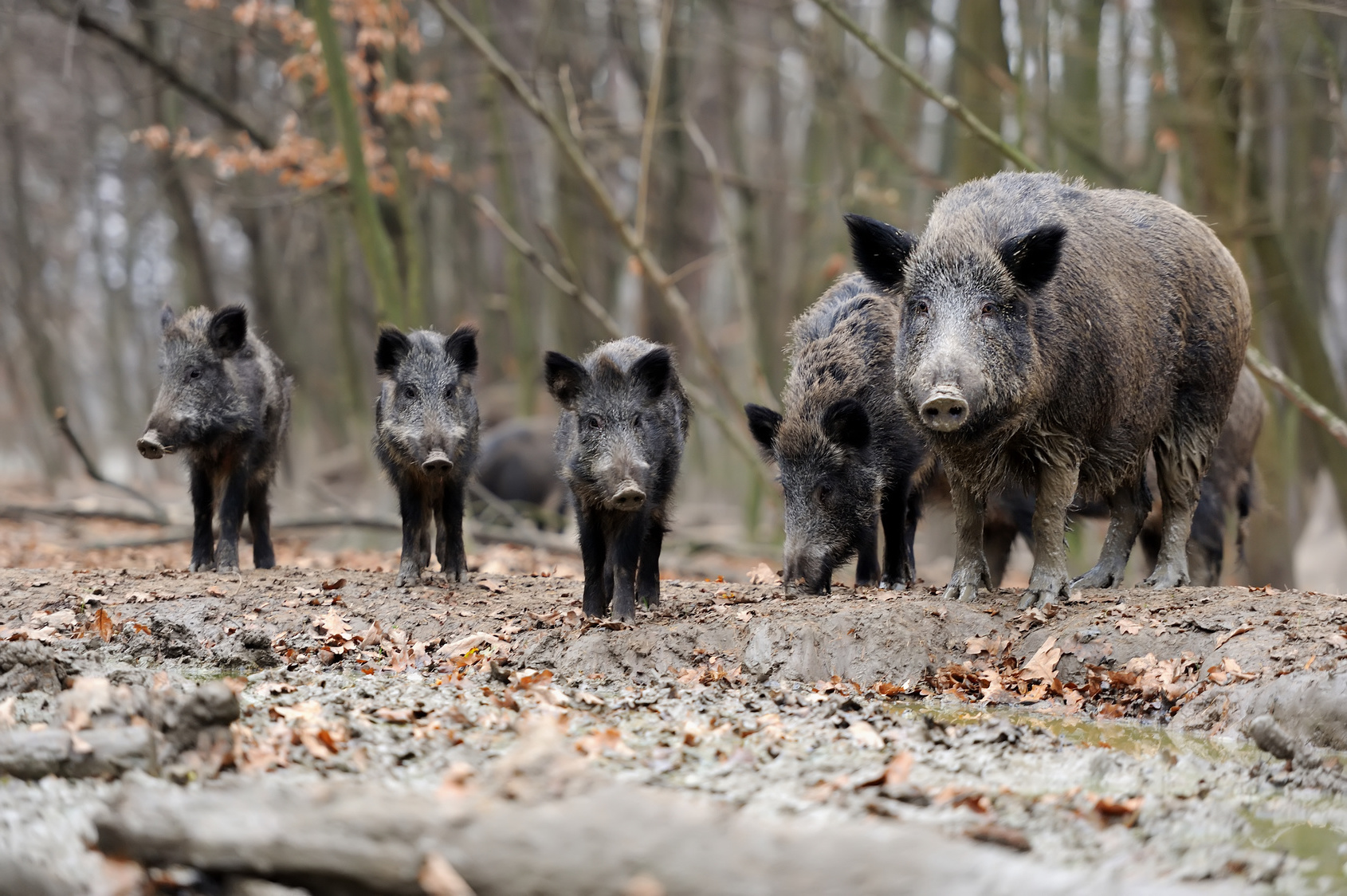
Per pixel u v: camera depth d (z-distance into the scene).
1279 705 12.42
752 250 56.50
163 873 7.94
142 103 52.25
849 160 53.00
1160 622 14.67
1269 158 33.66
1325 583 41.28
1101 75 43.06
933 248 14.89
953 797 9.80
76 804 9.30
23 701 12.37
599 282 64.69
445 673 14.90
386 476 19.33
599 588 16.33
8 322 86.25
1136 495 18.00
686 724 12.30
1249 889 8.01
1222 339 17.45
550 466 43.12
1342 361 36.19
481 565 26.77
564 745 10.88
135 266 91.50
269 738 11.08
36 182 80.50
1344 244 49.56
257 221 55.53
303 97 39.25
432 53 53.03
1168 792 10.50
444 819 7.80
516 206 53.00
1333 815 9.99
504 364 67.25
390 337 18.78
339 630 16.16
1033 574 16.12
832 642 15.08
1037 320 15.02
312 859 7.65
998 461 15.80
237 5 38.34
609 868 7.46
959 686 14.57
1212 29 26.70
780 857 7.58
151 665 15.57
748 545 33.94
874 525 17.94
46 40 52.19
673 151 56.81
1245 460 21.97
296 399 69.44
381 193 33.09
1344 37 33.81
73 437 29.98
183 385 19.28
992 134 24.61
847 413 17.08
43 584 18.50
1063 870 8.03
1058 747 11.90
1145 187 38.16
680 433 17.56
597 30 60.50
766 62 54.66
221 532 19.92
